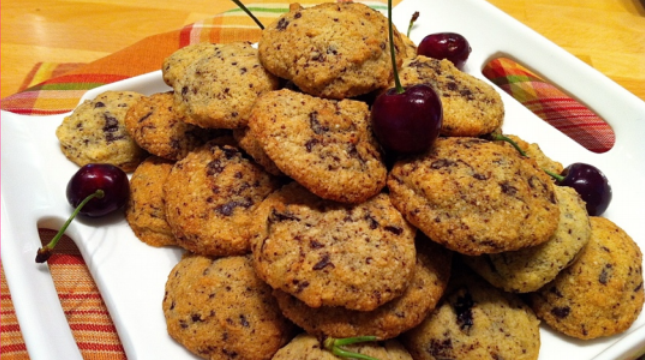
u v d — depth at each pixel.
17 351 0.23
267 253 0.18
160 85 0.31
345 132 0.19
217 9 0.45
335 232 0.18
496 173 0.19
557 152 0.28
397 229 0.18
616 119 0.29
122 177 0.24
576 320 0.20
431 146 0.20
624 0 0.44
